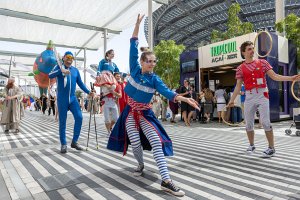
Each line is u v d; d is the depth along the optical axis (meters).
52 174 3.53
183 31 56.47
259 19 45.12
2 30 24.78
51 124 11.80
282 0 14.60
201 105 11.77
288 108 13.09
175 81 26.02
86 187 3.00
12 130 9.36
